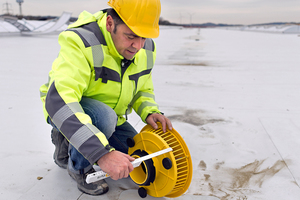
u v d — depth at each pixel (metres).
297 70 5.40
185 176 1.30
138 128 2.29
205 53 8.51
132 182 1.52
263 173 1.63
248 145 2.00
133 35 1.18
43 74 4.79
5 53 7.88
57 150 1.56
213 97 3.37
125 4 1.15
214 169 1.67
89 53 1.21
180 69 5.41
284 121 2.51
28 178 1.55
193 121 2.50
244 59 7.07
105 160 1.03
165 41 14.61
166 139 1.38
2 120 2.48
